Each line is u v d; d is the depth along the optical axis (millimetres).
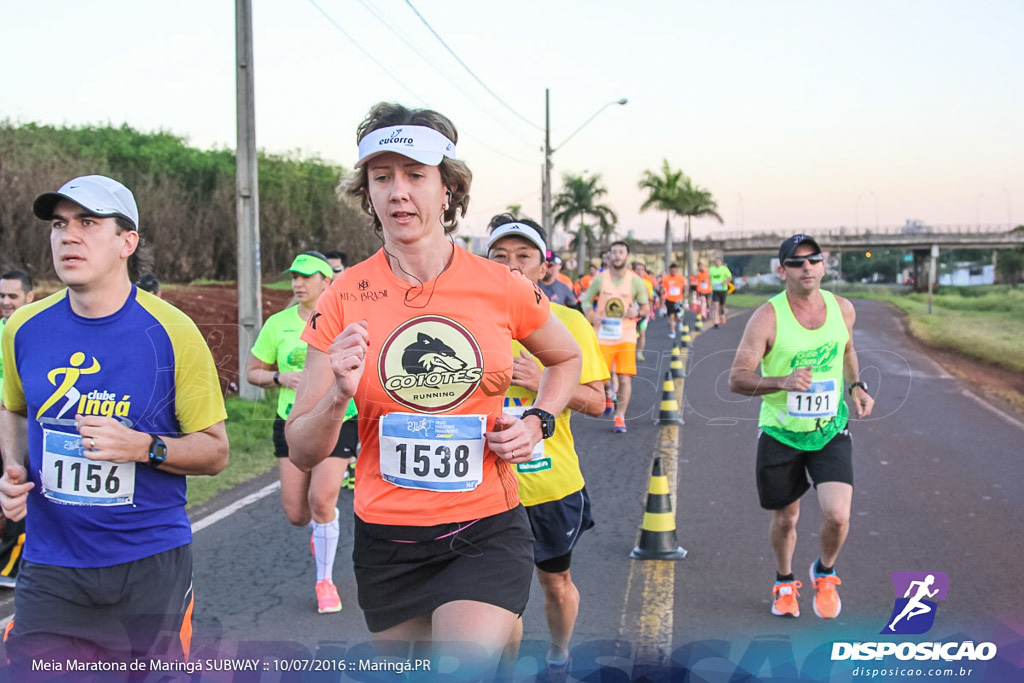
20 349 2713
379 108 2484
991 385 6730
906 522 5773
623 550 5461
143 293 2740
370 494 2523
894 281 82812
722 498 6633
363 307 2443
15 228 15484
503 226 4082
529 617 4371
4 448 2789
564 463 3588
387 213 2389
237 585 4840
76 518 2637
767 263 101375
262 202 28078
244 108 10570
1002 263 52594
